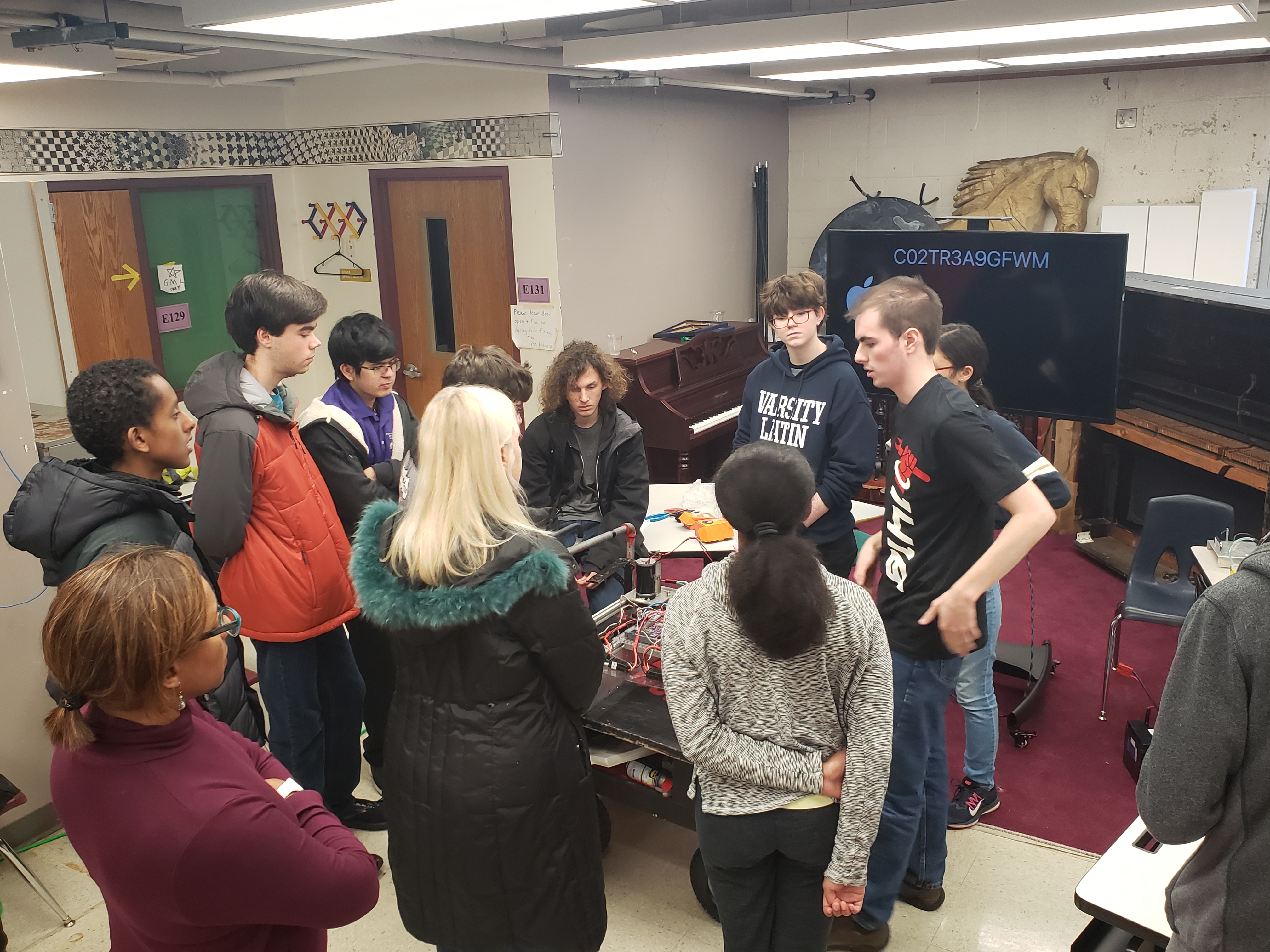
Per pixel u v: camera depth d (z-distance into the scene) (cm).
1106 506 539
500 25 483
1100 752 333
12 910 260
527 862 183
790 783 168
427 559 170
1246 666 123
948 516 208
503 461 177
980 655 280
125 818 117
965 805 293
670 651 172
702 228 656
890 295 207
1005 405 478
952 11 299
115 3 353
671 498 383
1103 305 437
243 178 604
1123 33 325
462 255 581
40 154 497
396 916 257
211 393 238
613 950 241
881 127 690
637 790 248
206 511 235
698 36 348
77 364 527
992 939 243
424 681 182
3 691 279
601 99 549
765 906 187
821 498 303
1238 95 566
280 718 261
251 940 128
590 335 573
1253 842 129
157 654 114
